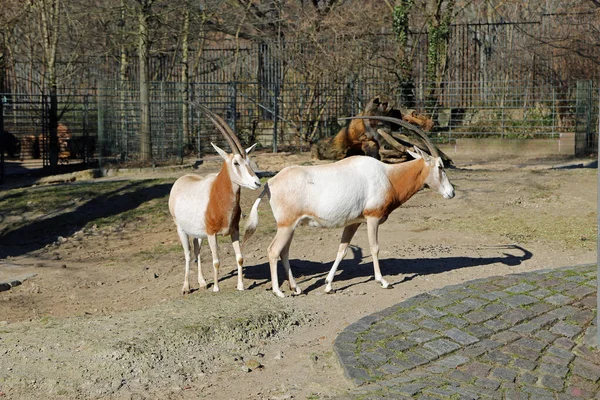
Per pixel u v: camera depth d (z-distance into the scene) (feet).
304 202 26.40
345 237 28.12
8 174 65.87
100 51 86.12
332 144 56.95
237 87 86.17
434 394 18.10
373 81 83.35
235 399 18.70
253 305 25.44
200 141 76.38
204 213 27.43
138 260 36.11
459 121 78.64
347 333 22.29
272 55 84.38
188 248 28.89
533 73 82.79
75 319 24.36
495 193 47.67
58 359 20.62
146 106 65.72
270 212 44.65
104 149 65.41
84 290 31.30
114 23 85.51
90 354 20.81
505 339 21.59
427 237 37.47
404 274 30.30
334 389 18.95
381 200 27.37
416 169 28.07
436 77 80.94
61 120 87.25
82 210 47.16
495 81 76.13
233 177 26.37
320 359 21.09
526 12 106.93
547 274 27.55
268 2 93.35
